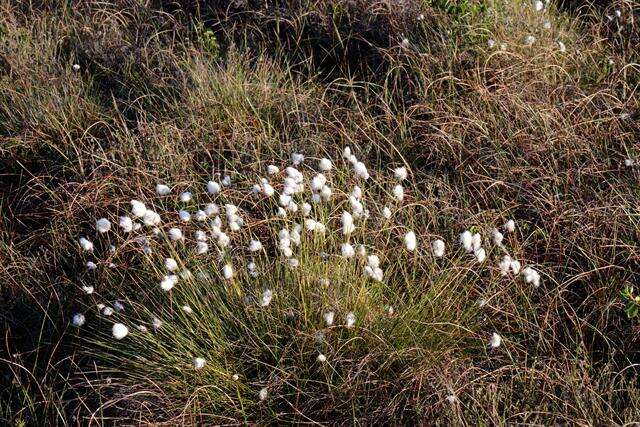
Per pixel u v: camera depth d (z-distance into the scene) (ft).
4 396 8.22
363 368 7.95
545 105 9.70
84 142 9.95
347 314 7.87
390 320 8.09
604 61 10.52
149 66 10.83
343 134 9.67
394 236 8.81
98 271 8.76
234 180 9.41
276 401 7.93
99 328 8.43
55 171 9.71
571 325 8.34
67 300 8.66
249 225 8.53
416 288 8.29
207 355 8.04
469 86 10.05
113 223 9.12
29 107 10.14
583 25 11.32
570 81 10.15
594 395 7.78
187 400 7.91
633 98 9.96
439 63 10.28
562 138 9.36
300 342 8.02
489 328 8.28
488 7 10.89
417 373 7.86
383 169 9.53
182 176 9.38
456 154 9.53
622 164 9.34
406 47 10.57
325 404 7.87
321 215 8.43
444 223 8.91
